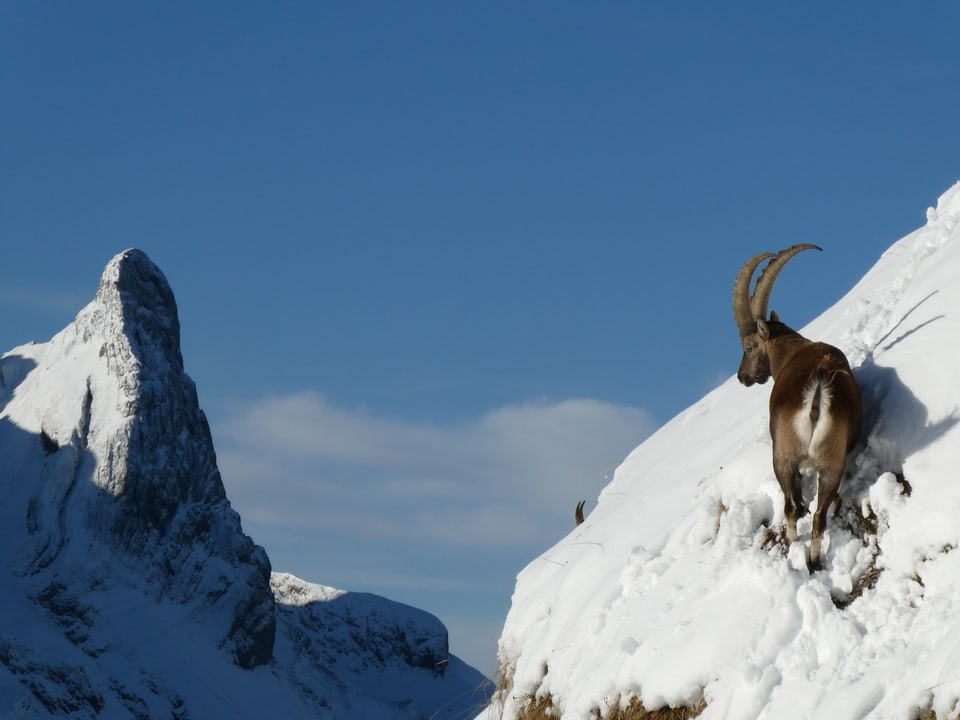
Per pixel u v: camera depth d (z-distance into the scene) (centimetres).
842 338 1833
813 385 1348
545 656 1750
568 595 1827
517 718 1750
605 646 1593
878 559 1334
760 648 1317
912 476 1355
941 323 1498
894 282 1878
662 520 1802
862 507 1391
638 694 1434
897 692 1142
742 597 1384
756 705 1269
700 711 1334
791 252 1602
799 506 1383
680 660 1375
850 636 1254
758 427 1738
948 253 1706
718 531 1578
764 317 1645
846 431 1346
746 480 1567
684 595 1484
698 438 2056
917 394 1426
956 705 1061
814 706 1212
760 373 1662
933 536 1291
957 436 1348
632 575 1662
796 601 1334
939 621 1181
